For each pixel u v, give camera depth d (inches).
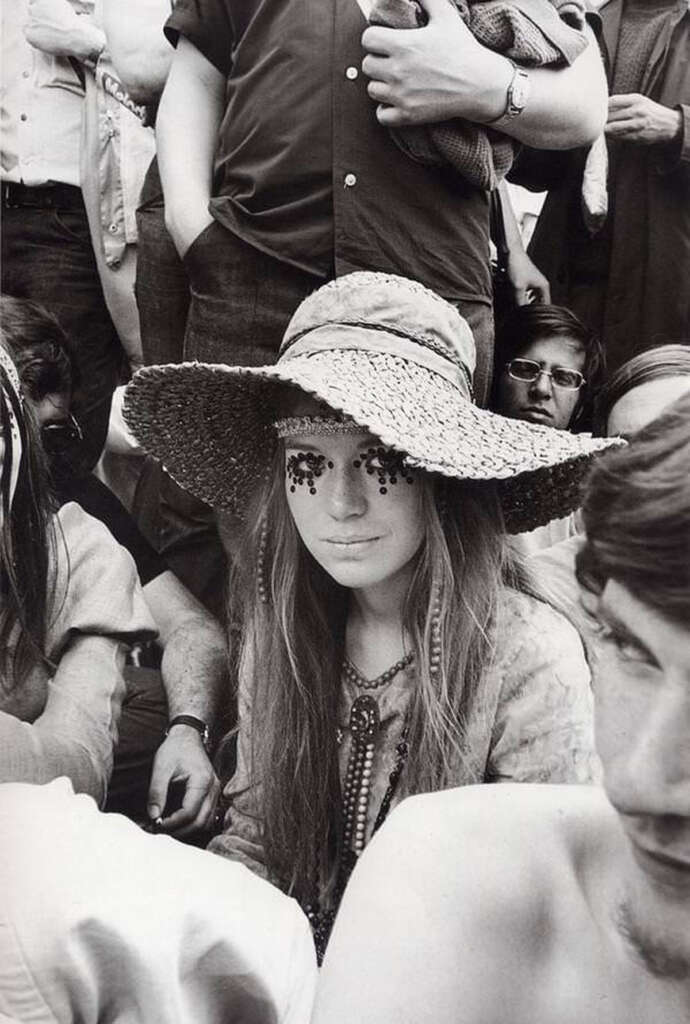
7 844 42.2
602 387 60.9
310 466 54.9
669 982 35.2
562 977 35.7
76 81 71.0
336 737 56.9
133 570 69.0
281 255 65.7
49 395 69.1
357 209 64.4
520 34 62.8
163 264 69.9
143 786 66.1
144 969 41.1
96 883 41.8
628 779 34.7
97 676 66.2
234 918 43.2
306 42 64.3
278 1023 43.6
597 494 34.9
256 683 58.4
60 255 70.8
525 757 53.2
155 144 70.6
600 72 65.1
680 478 33.5
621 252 66.0
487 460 51.7
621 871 35.9
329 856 56.9
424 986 35.4
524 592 55.2
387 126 63.6
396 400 52.9
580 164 65.9
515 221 67.3
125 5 69.5
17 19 70.4
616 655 35.4
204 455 59.7
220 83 68.3
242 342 67.0
